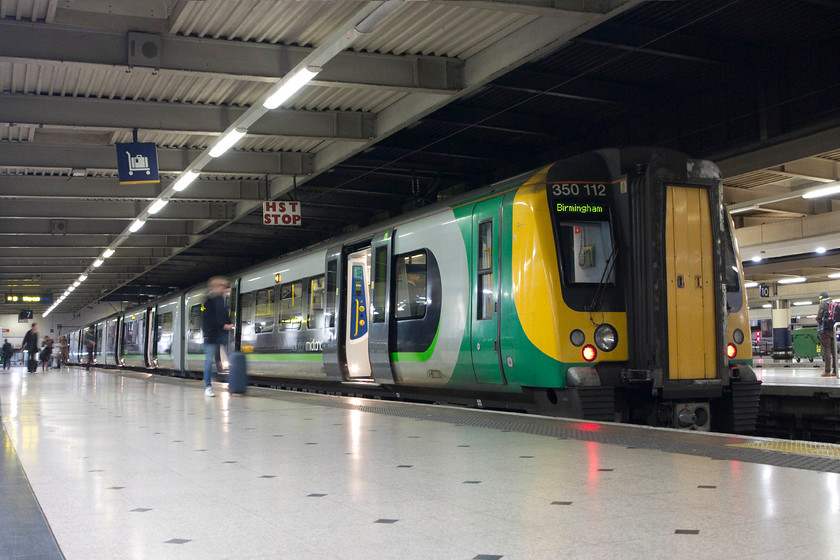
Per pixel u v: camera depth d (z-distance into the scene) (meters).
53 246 28.88
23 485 5.02
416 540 3.51
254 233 31.36
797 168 20.12
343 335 14.48
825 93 14.00
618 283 8.98
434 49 12.39
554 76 15.52
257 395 13.63
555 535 3.53
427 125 18.45
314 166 18.89
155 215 23.75
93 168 16.97
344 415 9.40
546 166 9.25
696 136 16.75
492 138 20.09
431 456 5.96
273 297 18.08
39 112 13.55
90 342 46.75
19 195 19.08
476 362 10.02
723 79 16.02
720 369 8.82
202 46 11.45
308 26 11.20
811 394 11.81
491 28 11.53
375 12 8.95
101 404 11.98
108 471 5.55
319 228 31.11
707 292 8.86
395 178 24.12
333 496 4.54
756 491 4.37
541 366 8.80
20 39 10.53
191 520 3.99
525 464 5.48
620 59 14.89
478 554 3.26
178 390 15.83
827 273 36.62
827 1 12.31
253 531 3.74
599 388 8.61
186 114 14.49
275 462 5.85
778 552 3.16
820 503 4.05
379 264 12.90
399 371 12.16
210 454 6.33
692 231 8.87
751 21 13.38
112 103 14.02
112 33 10.98
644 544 3.33
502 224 9.54
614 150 9.19
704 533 3.48
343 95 14.42
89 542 3.56
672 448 6.04
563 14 9.88
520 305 9.06
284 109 15.13
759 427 12.85
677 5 12.66
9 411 10.75
